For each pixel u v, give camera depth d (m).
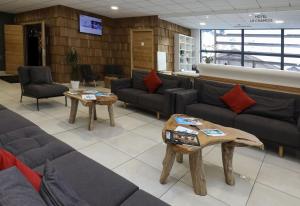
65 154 1.85
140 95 4.51
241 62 10.73
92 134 3.38
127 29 8.84
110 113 3.74
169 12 7.74
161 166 2.54
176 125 2.46
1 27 8.81
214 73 4.23
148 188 2.14
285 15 7.11
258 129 3.00
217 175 2.42
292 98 3.15
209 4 6.47
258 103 3.34
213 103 3.84
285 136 2.79
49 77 5.09
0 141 2.02
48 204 0.95
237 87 3.56
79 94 3.78
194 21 8.95
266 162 2.75
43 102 5.13
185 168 2.53
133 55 8.86
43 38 7.38
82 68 7.51
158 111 4.22
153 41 8.38
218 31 10.91
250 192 2.14
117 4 6.74
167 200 1.99
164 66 8.75
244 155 2.92
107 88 7.41
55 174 1.18
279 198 2.07
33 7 7.53
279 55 9.91
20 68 4.73
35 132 2.25
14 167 1.07
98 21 8.30
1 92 5.96
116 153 2.81
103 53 8.80
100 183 1.45
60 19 7.12
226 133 2.29
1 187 0.88
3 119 2.51
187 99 3.78
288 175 2.47
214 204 1.96
